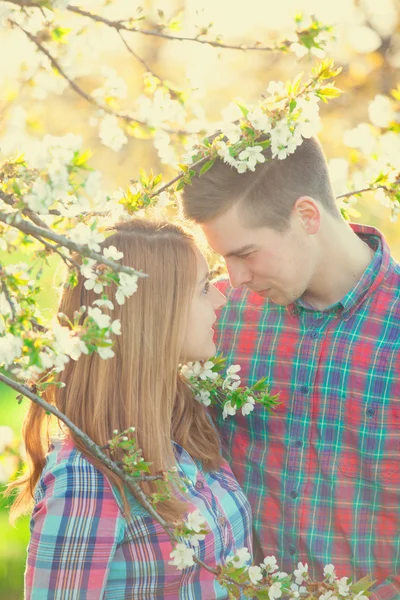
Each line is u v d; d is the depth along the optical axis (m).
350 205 2.00
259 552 1.98
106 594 1.58
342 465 1.88
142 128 1.41
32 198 1.13
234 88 5.72
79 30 1.33
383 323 1.88
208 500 1.75
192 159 1.51
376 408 1.85
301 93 1.45
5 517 4.05
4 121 1.30
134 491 1.44
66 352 1.21
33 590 1.51
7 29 1.28
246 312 2.04
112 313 1.65
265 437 1.96
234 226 1.80
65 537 1.50
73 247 1.16
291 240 1.82
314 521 1.90
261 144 1.47
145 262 1.67
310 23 1.42
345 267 1.88
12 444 1.82
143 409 1.64
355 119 5.32
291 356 1.95
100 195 1.28
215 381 1.85
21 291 1.24
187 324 1.73
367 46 5.25
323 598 1.57
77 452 1.59
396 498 1.85
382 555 1.87
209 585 1.67
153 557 1.59
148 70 1.47
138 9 1.40
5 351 1.20
